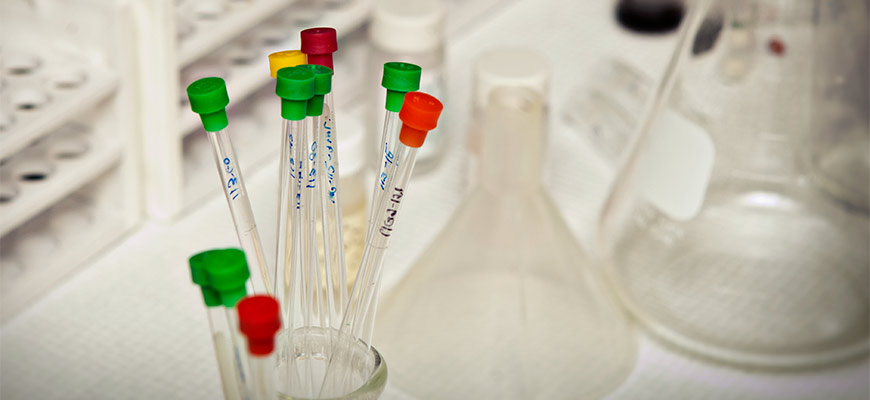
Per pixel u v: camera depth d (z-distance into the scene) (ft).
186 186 2.05
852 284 1.69
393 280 1.88
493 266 1.66
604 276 1.86
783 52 1.57
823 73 1.58
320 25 2.20
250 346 0.84
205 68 2.01
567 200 2.11
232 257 0.86
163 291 1.87
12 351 1.72
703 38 1.58
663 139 1.66
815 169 1.67
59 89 1.74
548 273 1.67
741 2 1.54
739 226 1.71
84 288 1.87
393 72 0.96
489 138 1.60
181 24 1.89
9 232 1.90
